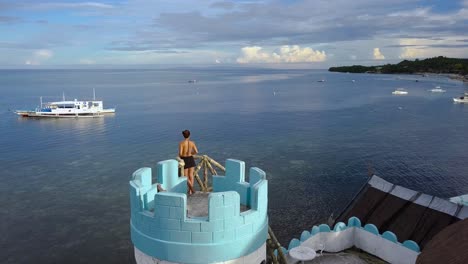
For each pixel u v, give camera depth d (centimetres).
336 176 5828
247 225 826
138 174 913
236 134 8800
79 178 5775
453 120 10888
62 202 4912
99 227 4262
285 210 4638
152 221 810
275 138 8381
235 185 1005
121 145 7756
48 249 3844
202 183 1181
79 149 7469
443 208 2416
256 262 865
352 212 2778
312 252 1358
